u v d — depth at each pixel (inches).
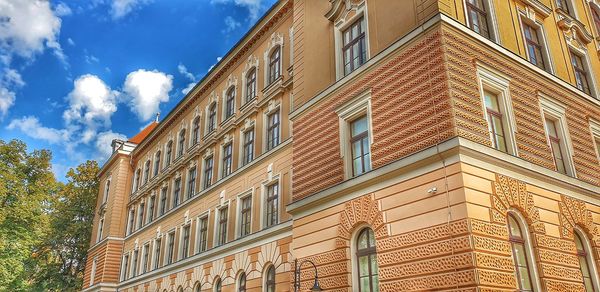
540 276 458.9
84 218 1927.9
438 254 428.8
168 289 1125.7
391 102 536.7
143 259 1354.6
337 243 557.3
